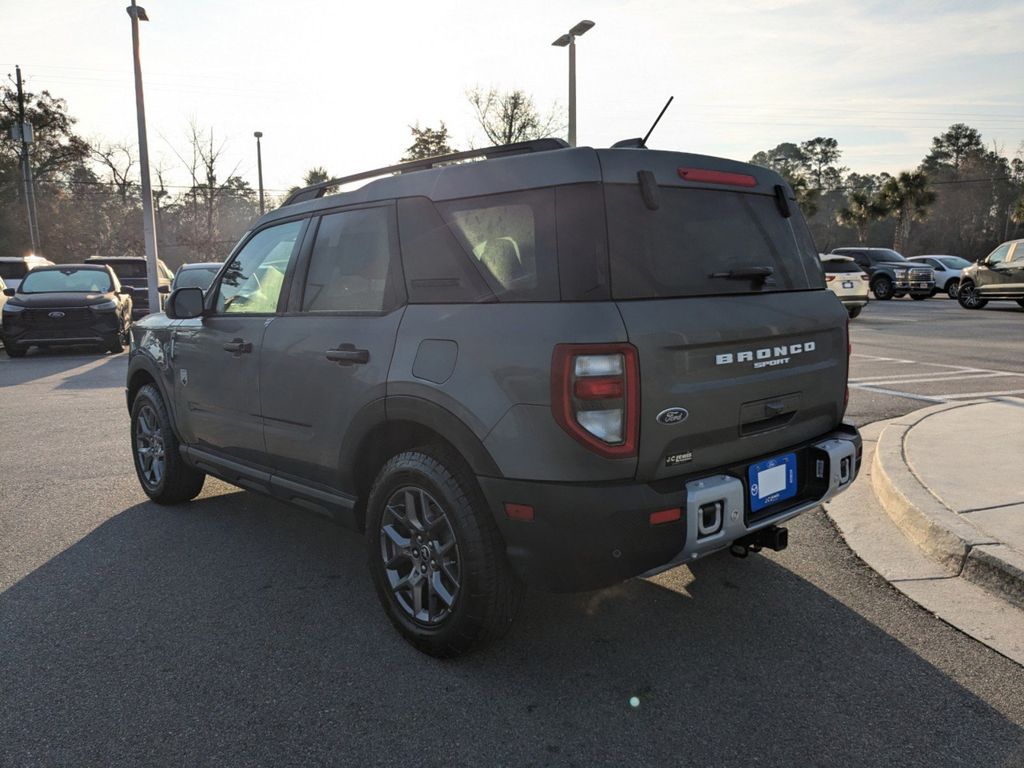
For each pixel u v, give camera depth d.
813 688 2.82
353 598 3.67
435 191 3.11
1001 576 3.51
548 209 2.70
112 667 3.02
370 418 3.20
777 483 3.06
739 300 2.94
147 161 20.69
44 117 48.00
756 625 3.31
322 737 2.56
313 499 3.68
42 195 49.69
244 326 4.02
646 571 2.67
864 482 5.28
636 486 2.58
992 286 21.42
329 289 3.57
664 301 2.69
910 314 20.50
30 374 11.80
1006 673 2.89
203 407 4.45
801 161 108.44
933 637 3.17
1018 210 59.66
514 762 2.42
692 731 2.57
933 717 2.62
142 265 21.75
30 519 4.86
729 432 2.85
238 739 2.55
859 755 2.43
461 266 2.95
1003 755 2.42
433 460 2.98
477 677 2.94
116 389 10.19
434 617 3.08
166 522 4.80
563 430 2.54
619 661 3.04
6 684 2.90
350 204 3.52
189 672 2.98
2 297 15.55
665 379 2.61
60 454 6.59
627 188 2.72
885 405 7.94
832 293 3.53
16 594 3.72
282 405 3.75
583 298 2.59
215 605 3.59
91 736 2.57
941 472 4.89
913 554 4.01
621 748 2.49
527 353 2.61
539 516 2.62
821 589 3.65
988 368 10.57
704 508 2.67
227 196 55.09
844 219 55.88
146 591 3.75
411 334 3.04
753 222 3.18
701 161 3.02
